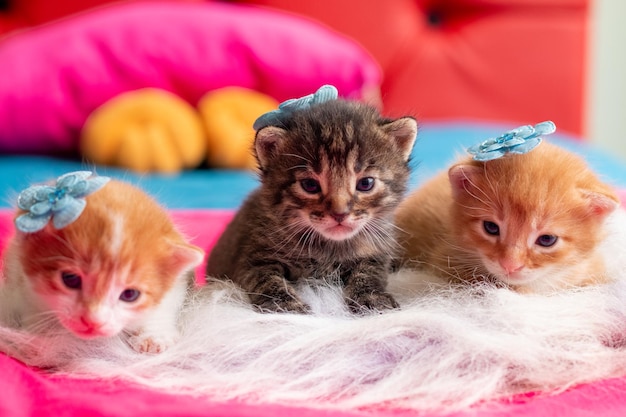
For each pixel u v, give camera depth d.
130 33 0.74
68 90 0.71
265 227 0.43
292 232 0.42
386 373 0.35
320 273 0.43
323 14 0.91
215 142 0.71
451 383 0.34
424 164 0.64
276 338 0.36
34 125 0.70
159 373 0.35
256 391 0.34
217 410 0.32
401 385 0.34
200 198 0.60
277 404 0.33
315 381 0.34
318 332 0.36
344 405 0.33
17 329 0.38
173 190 0.62
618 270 0.41
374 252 0.43
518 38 0.95
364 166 0.42
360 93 0.79
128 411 0.32
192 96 0.76
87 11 0.86
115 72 0.72
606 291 0.39
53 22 0.84
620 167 0.69
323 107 0.43
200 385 0.34
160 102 0.70
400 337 0.36
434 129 0.85
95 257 0.36
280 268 0.42
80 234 0.36
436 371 0.35
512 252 0.40
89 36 0.73
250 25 0.78
